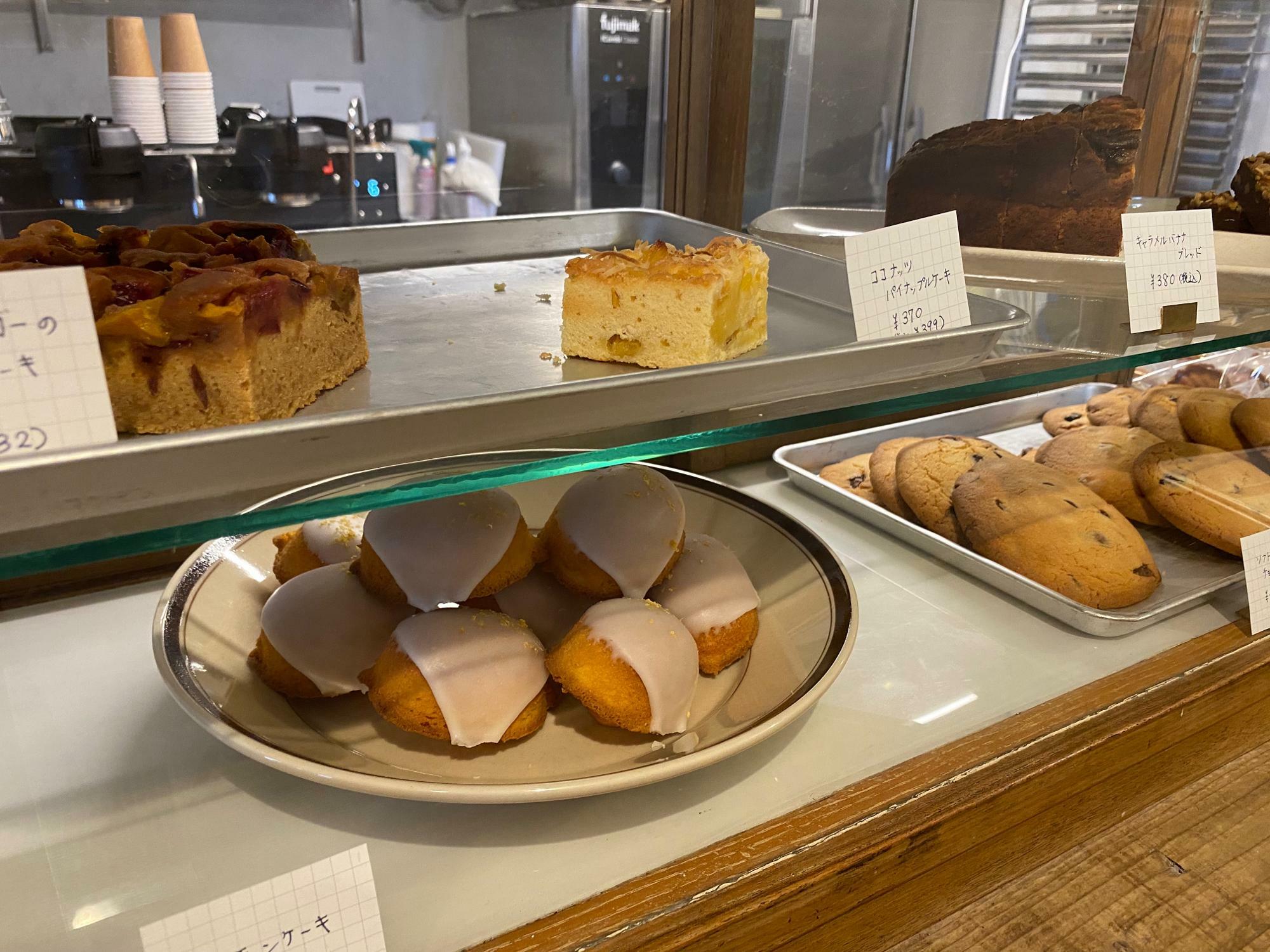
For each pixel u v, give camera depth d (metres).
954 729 0.74
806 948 0.64
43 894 0.52
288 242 0.70
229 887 0.54
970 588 0.93
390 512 0.66
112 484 0.41
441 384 0.66
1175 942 0.72
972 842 0.70
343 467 0.46
